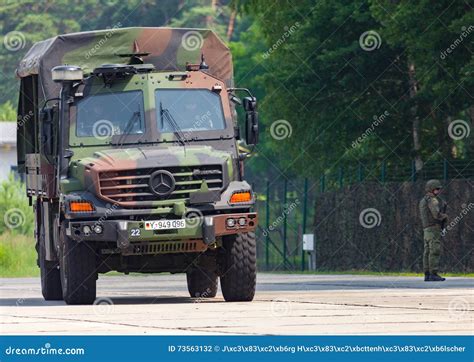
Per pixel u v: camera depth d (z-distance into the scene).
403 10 88.81
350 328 28.98
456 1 87.62
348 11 109.88
